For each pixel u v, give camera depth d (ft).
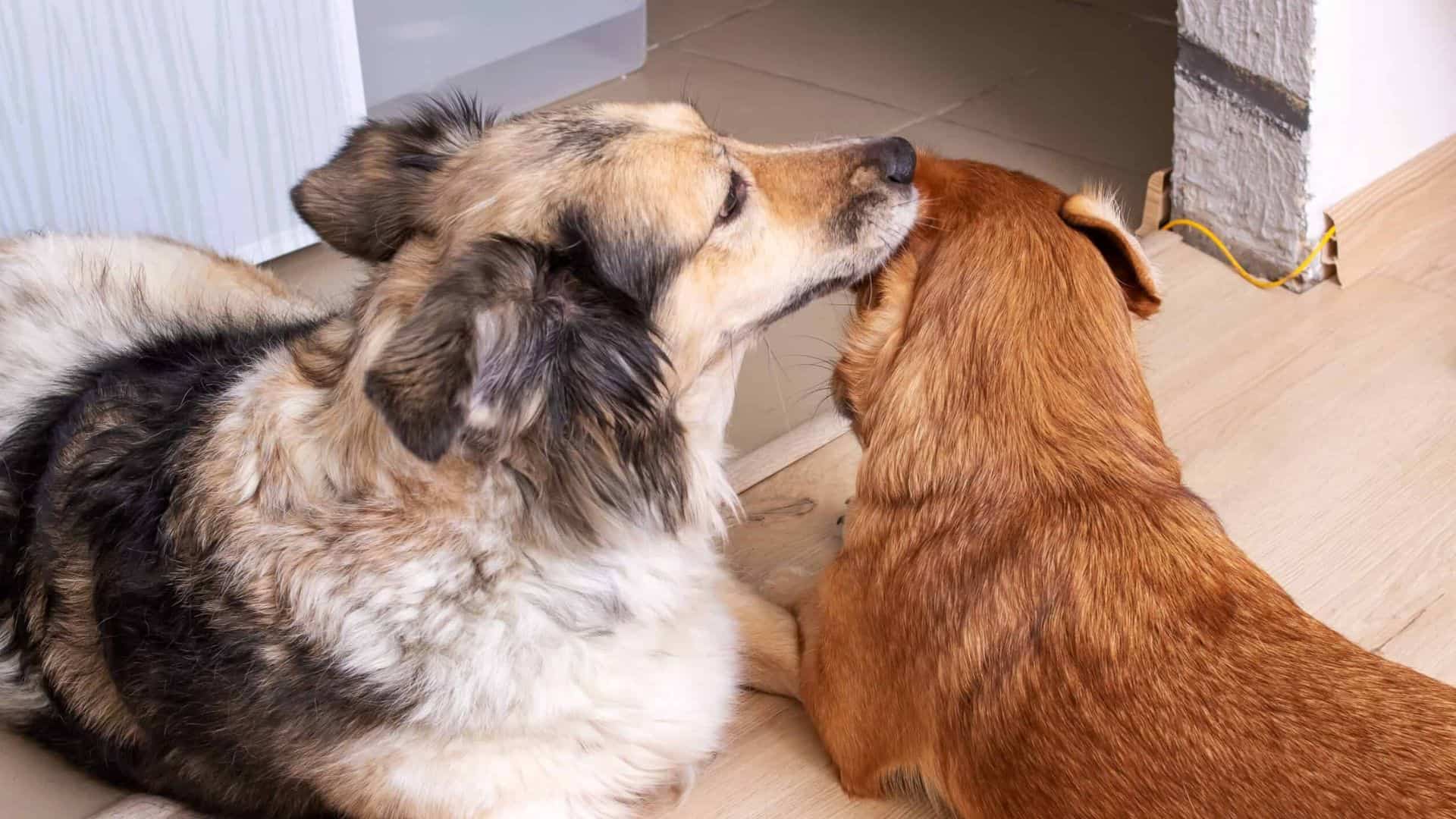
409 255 4.17
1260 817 3.85
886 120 6.65
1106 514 4.17
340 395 4.11
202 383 4.41
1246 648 4.01
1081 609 4.11
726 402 4.46
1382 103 5.54
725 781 4.50
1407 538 4.78
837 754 4.44
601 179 4.14
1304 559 4.75
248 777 4.30
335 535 4.11
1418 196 5.71
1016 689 4.12
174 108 5.73
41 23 5.46
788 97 6.95
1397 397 5.15
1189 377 5.29
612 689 4.27
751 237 4.34
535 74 6.91
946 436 4.29
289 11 5.79
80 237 5.10
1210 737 3.93
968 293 4.28
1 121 5.51
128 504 4.33
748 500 5.08
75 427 4.49
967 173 4.49
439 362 3.65
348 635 4.11
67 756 4.52
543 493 4.09
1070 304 4.26
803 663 4.55
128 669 4.29
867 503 4.40
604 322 4.06
